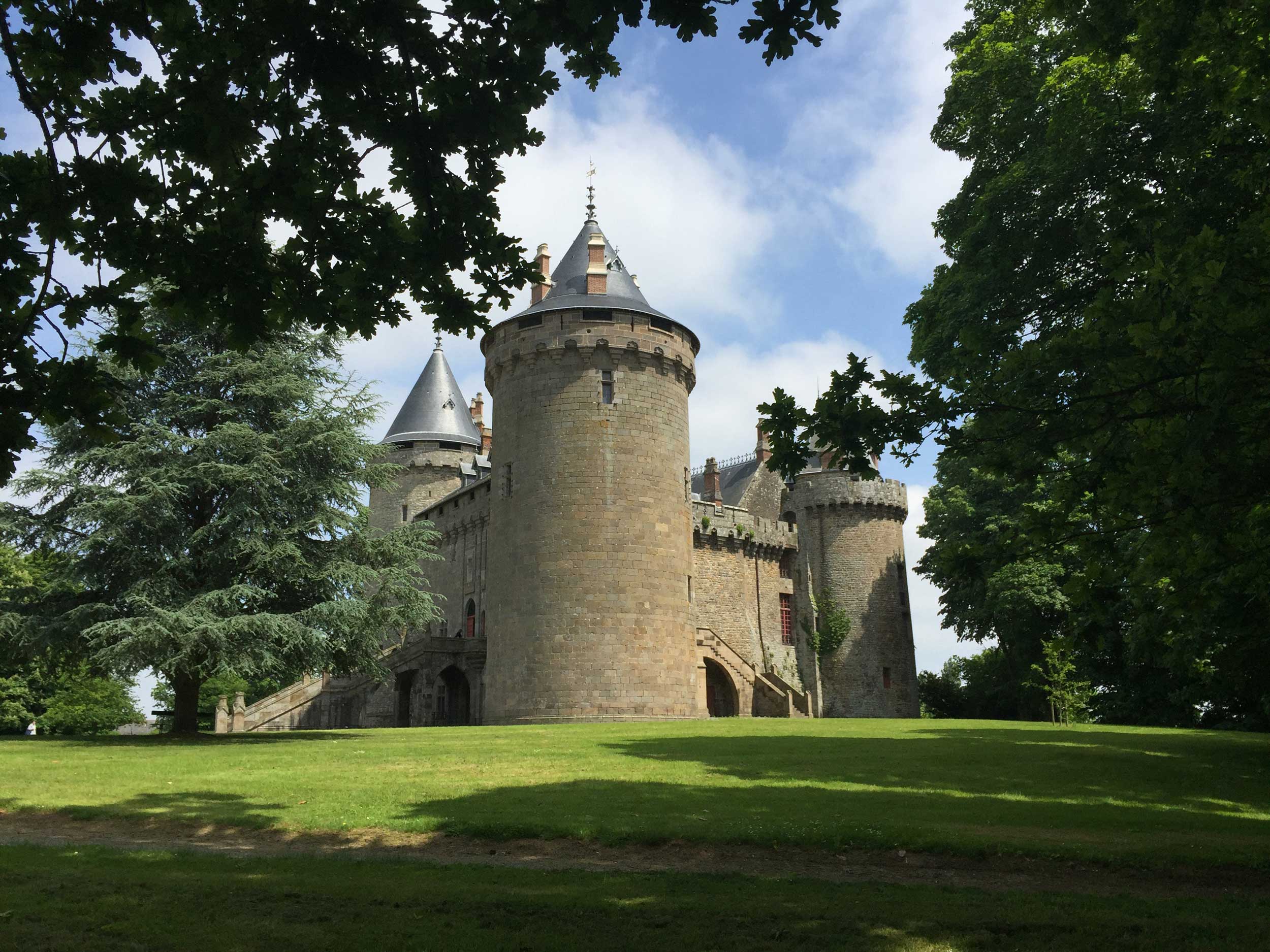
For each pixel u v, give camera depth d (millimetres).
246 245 7898
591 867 9250
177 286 7910
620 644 35500
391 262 8219
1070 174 19062
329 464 26750
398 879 8266
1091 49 11734
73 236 7605
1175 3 10531
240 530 24609
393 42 7555
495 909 7148
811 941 6387
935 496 48438
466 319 8508
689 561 38594
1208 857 9602
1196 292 7820
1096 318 8672
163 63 7430
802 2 6281
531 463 37406
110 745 21750
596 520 36375
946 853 9961
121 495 23922
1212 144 14977
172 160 7785
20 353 7438
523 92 7785
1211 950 6297
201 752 19453
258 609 24984
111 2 7262
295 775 15352
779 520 58031
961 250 21875
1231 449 7734
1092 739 23375
